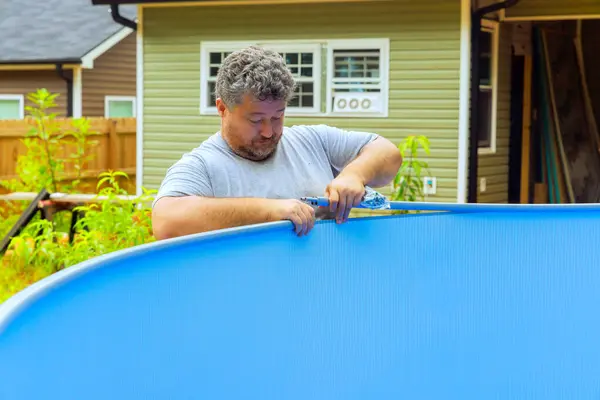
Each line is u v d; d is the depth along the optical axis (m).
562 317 2.85
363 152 2.82
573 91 13.64
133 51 22.30
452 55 12.39
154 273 1.74
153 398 1.72
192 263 1.87
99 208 8.81
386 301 2.51
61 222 9.59
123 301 1.63
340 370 2.38
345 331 2.40
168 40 13.86
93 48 20.67
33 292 1.31
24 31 21.91
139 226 7.27
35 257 7.89
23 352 1.27
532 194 13.92
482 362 2.73
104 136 16.11
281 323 2.20
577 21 13.69
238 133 2.60
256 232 2.10
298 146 2.83
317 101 13.10
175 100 13.88
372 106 12.84
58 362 1.39
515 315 2.77
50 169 11.55
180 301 1.82
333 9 12.93
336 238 2.40
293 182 2.75
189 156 2.68
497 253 2.73
